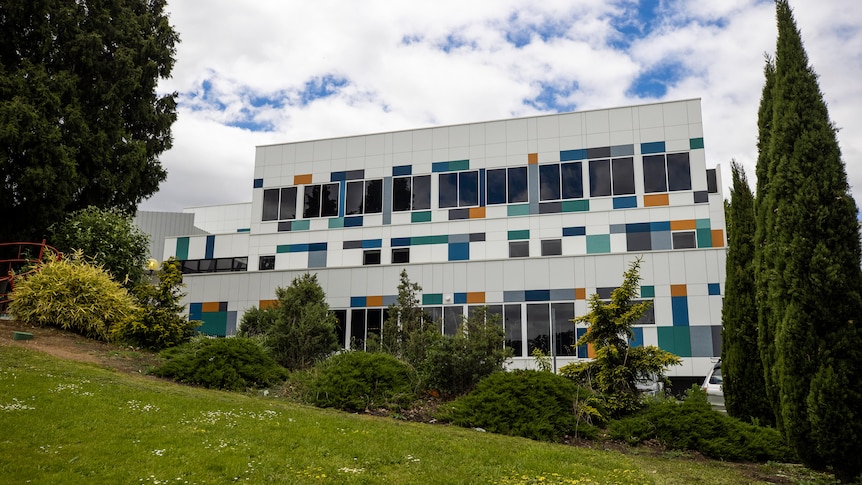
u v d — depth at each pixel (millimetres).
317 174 32094
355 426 10375
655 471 9172
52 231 20812
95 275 16234
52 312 15289
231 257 34469
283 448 8695
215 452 8234
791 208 9383
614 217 27641
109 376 11984
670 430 11211
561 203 28422
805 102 9680
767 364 10086
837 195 9164
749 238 12672
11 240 21062
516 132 29609
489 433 11125
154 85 25062
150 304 15812
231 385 12977
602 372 12609
